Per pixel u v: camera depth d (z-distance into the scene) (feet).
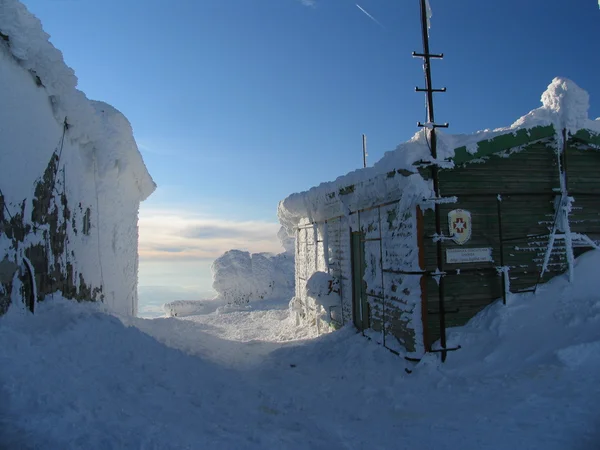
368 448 14.10
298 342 31.48
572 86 22.97
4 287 16.25
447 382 19.12
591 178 24.25
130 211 34.17
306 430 15.75
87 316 19.10
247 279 64.28
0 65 16.11
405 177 21.44
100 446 11.31
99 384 15.08
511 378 17.61
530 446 13.02
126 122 29.76
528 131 22.72
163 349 21.13
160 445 12.12
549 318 20.57
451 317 22.08
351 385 20.90
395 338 23.90
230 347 29.14
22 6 16.69
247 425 15.70
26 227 18.01
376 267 26.35
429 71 21.70
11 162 16.87
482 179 22.71
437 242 21.21
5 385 12.21
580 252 24.14
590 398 14.97
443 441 14.07
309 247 40.55
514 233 22.98
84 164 24.89
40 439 10.77
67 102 21.03
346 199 29.91
